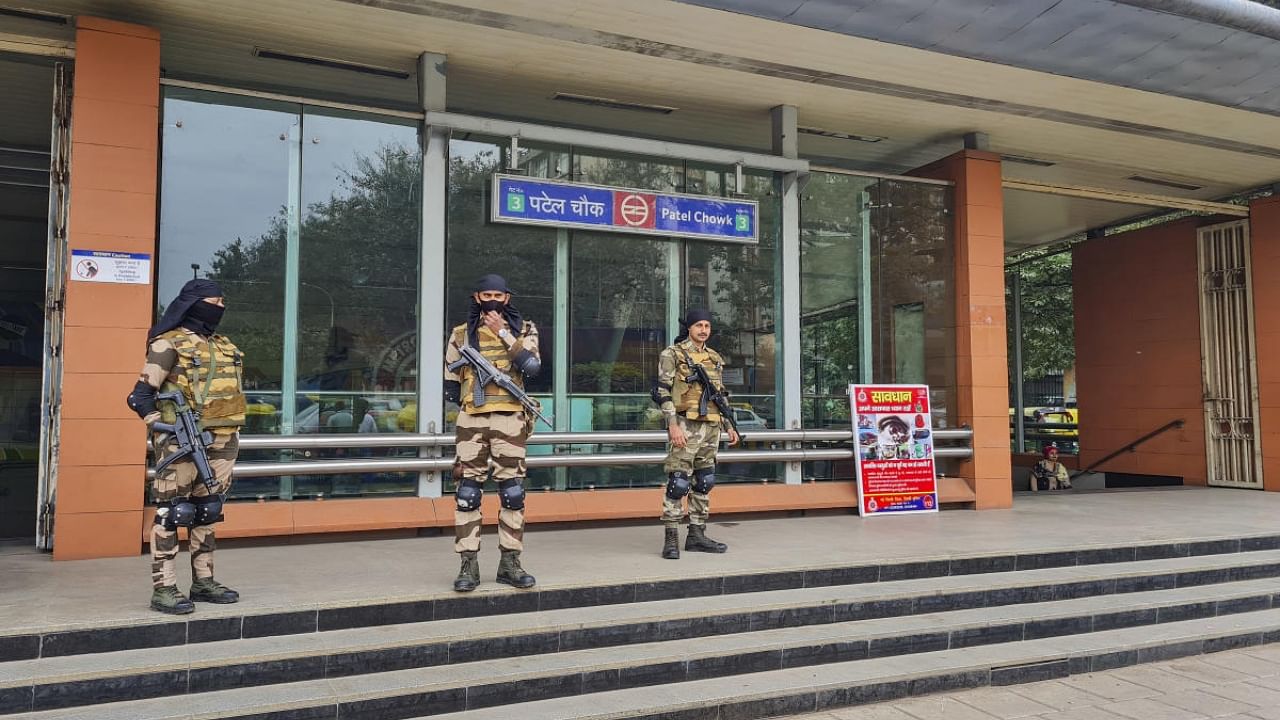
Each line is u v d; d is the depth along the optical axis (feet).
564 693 13.73
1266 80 23.67
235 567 17.78
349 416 22.67
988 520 26.08
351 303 22.84
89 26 19.80
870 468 27.58
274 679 13.00
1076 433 49.62
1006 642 17.22
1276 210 35.47
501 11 20.99
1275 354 35.24
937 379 30.12
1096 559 20.99
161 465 13.99
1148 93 25.93
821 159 33.32
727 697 13.82
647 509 24.88
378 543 21.29
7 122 27.02
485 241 24.29
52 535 20.08
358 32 22.15
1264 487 35.40
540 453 24.89
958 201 30.30
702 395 19.65
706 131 30.37
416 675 13.42
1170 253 39.37
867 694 14.79
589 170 25.53
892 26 20.58
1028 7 20.33
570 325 25.31
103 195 19.70
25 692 11.80
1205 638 18.10
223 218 21.63
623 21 21.48
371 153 23.21
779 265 27.94
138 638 13.26
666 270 26.58
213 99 21.72
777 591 17.58
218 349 14.96
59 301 20.33
